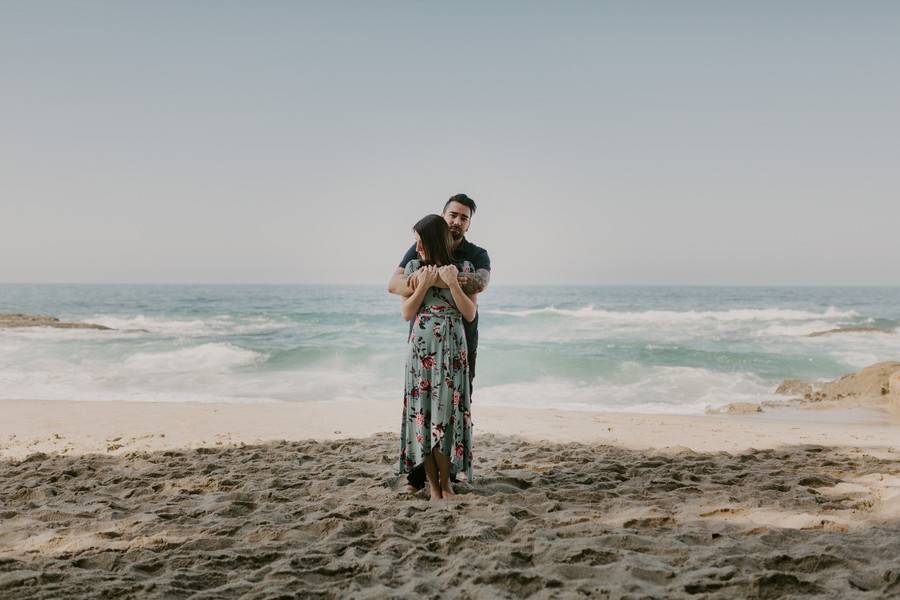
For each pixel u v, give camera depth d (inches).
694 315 1362.0
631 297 3075.8
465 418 165.2
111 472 203.3
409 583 104.8
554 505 151.6
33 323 1006.4
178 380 530.9
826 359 686.5
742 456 229.0
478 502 154.6
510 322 1175.0
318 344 794.8
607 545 121.5
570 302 2438.5
